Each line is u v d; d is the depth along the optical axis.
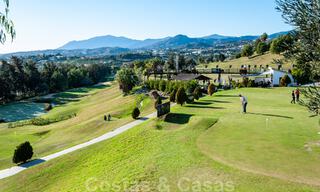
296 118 23.30
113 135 28.14
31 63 120.44
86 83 144.88
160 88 60.25
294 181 11.74
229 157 14.77
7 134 47.25
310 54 10.76
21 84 109.06
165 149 17.31
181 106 33.91
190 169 13.62
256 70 89.75
